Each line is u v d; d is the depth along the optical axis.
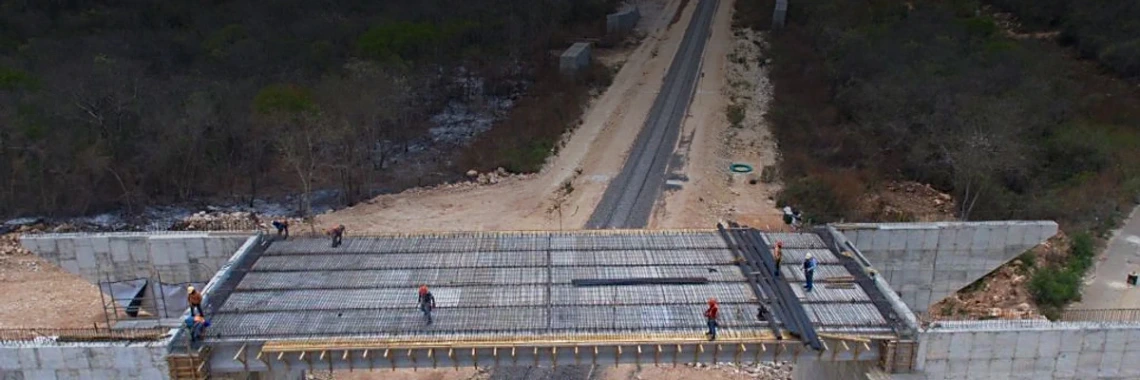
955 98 46.31
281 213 39.88
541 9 76.50
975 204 38.12
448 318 22.11
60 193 40.09
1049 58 60.31
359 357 20.69
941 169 42.78
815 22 72.12
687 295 23.42
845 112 51.97
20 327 29.41
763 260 25.36
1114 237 35.19
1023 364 21.66
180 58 62.41
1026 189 41.00
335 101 44.56
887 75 51.69
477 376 27.03
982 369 21.67
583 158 46.03
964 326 21.59
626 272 24.95
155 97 45.97
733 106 54.75
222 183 44.03
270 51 60.91
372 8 76.75
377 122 46.69
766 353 21.09
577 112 53.66
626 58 67.06
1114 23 65.25
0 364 20.20
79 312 30.80
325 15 73.31
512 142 47.84
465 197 41.03
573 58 60.53
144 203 41.59
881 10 73.62
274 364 20.75
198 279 28.67
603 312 22.47
